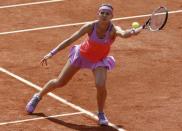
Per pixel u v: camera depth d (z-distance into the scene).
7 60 33.28
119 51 34.81
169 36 37.34
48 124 25.36
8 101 27.66
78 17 41.22
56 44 36.19
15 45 35.78
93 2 44.16
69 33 38.28
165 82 30.30
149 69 32.09
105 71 24.81
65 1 44.31
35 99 26.28
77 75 30.84
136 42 36.25
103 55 24.73
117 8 42.81
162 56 34.06
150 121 25.86
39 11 42.31
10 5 43.41
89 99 28.05
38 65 32.59
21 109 26.81
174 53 34.53
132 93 28.86
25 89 29.20
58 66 32.50
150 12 42.06
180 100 28.06
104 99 25.09
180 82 30.30
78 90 29.09
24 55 34.16
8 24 39.69
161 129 25.14
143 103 27.70
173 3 43.75
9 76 30.91
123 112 26.72
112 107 27.23
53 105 27.28
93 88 29.34
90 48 24.55
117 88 29.45
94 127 25.17
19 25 39.53
